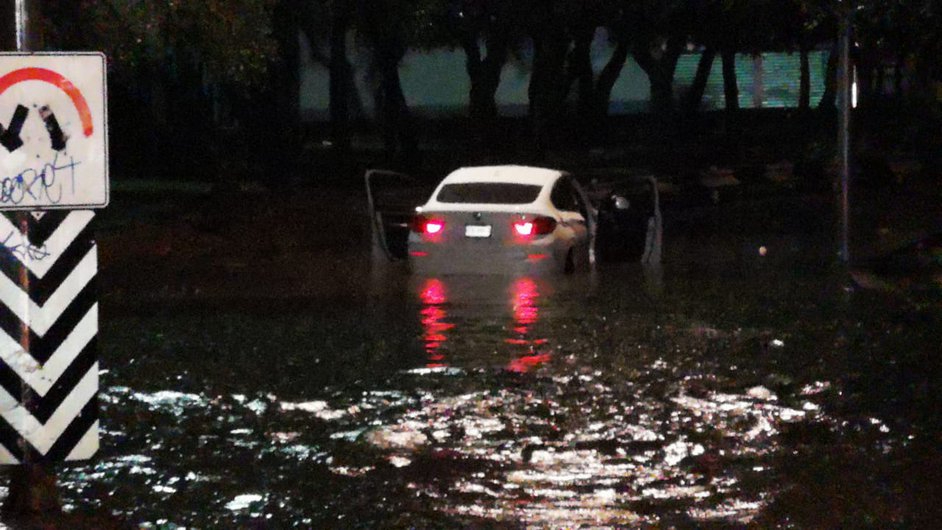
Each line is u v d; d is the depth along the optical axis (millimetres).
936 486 11156
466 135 82250
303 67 72938
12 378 10945
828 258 28156
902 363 15992
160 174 57781
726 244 32531
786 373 15492
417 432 12992
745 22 63000
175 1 23266
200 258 29203
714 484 11273
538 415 13609
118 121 56750
